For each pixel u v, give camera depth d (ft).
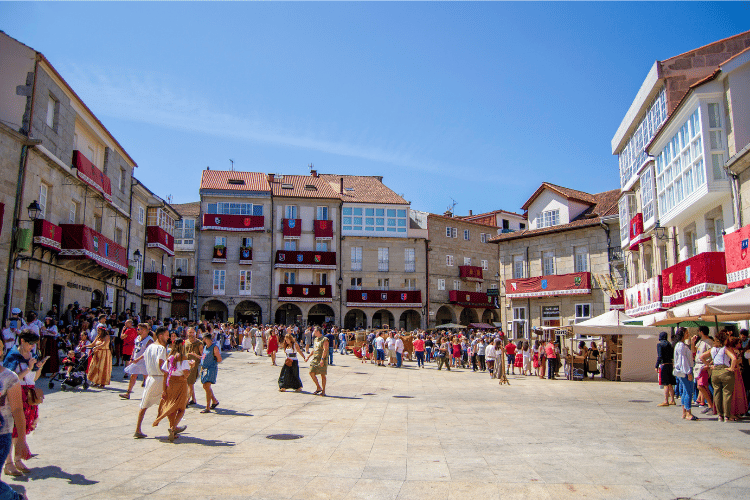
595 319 76.28
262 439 29.12
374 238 159.22
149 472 22.07
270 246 152.76
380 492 19.29
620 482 20.15
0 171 60.23
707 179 53.78
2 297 59.88
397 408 42.11
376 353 94.27
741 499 17.90
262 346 100.78
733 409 34.78
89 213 82.84
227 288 149.89
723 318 49.47
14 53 63.93
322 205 158.40
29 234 62.39
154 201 111.45
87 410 37.19
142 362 43.04
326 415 38.09
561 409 41.73
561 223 116.06
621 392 55.06
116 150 93.91
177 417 28.60
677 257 68.95
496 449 26.40
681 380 35.83
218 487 19.94
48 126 68.69
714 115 54.70
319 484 20.34
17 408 16.83
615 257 103.50
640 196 84.02
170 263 129.08
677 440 28.22
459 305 166.20
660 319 49.14
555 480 20.54
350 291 153.07
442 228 168.96
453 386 61.93
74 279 77.77
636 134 82.07
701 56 67.46
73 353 46.44
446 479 20.89
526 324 117.29
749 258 46.85
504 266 124.47
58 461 23.71
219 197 152.56
